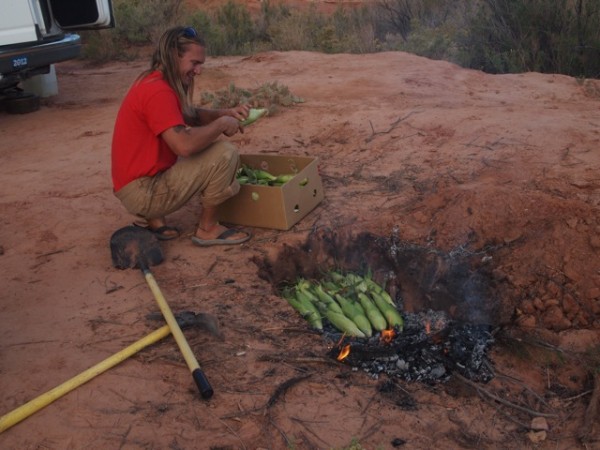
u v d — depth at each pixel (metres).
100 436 3.10
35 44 8.10
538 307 4.26
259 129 7.12
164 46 4.35
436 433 3.22
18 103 8.54
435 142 6.30
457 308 4.41
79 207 5.61
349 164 6.09
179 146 4.32
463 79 8.82
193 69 4.45
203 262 4.62
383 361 3.78
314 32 13.43
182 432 3.12
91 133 7.57
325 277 4.84
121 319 3.99
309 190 5.12
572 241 4.50
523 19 10.39
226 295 4.22
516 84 8.55
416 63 9.77
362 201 5.34
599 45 9.77
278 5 16.41
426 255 4.70
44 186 6.11
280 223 4.91
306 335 3.88
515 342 3.96
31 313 4.11
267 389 3.40
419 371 3.71
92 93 9.52
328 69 9.72
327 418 3.26
